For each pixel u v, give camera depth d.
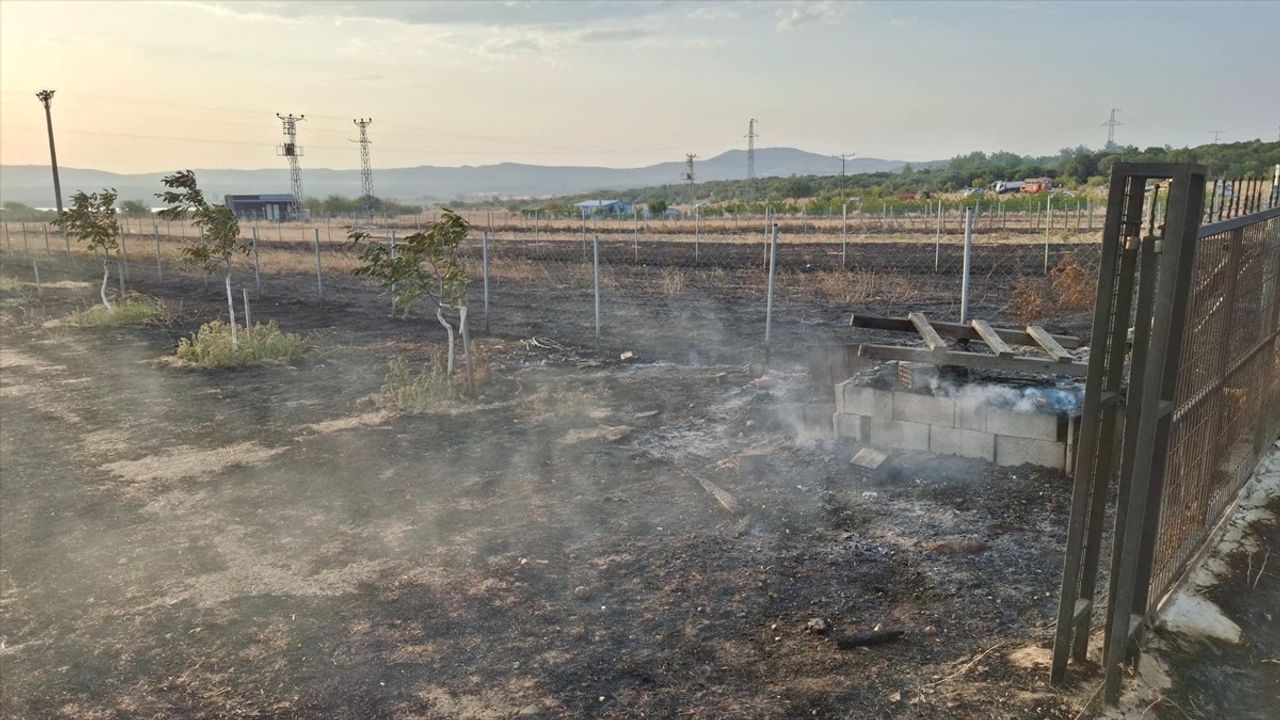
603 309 15.75
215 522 5.83
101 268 28.19
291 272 25.58
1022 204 40.47
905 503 5.52
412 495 6.22
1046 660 3.53
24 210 73.44
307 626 4.32
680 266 22.73
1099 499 3.27
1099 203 37.25
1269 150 35.34
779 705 3.43
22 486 6.72
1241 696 3.29
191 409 9.20
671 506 5.76
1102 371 2.99
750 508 5.62
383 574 4.90
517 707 3.53
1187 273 2.97
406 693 3.67
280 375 10.93
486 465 6.85
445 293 9.24
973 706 3.27
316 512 5.94
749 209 59.81
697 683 3.63
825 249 25.91
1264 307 4.65
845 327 12.65
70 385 10.63
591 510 5.76
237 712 3.59
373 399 9.22
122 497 6.40
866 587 4.44
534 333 13.31
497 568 4.90
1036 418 5.79
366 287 21.30
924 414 6.22
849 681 3.57
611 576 4.74
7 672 4.01
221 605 4.60
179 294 20.77
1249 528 4.50
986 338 6.32
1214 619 3.70
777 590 4.46
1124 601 3.04
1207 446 3.95
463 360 10.92
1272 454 5.53
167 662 4.04
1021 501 5.41
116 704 3.70
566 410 8.38
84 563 5.22
